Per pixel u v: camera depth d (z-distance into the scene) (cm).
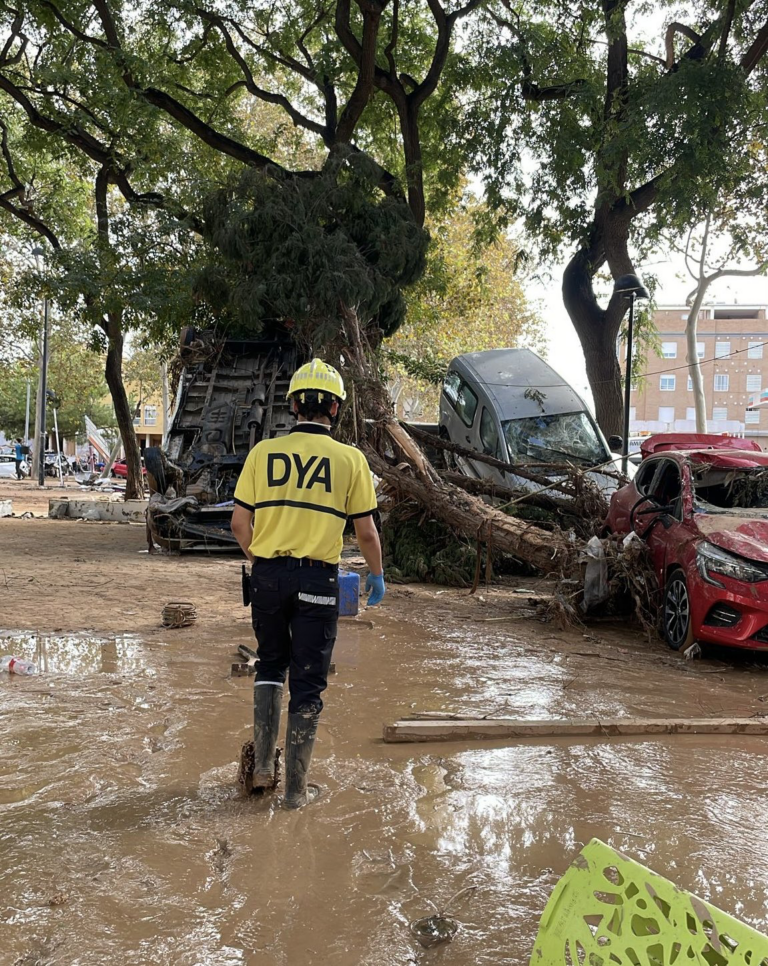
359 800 359
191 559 1231
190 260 1808
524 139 1761
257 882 283
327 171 1416
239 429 1406
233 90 2072
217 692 521
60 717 463
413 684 565
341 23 1708
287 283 1257
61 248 1980
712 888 288
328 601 350
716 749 448
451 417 1617
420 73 1992
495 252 3338
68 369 4597
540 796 369
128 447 2366
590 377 1889
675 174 1477
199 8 1800
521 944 250
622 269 1781
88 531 1664
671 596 718
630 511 852
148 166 1777
